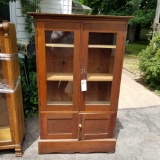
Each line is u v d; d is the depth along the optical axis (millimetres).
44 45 1688
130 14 10055
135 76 5199
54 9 4855
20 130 2018
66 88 1896
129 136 2414
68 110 1924
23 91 2740
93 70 1930
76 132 2010
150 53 4422
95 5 11633
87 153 2088
